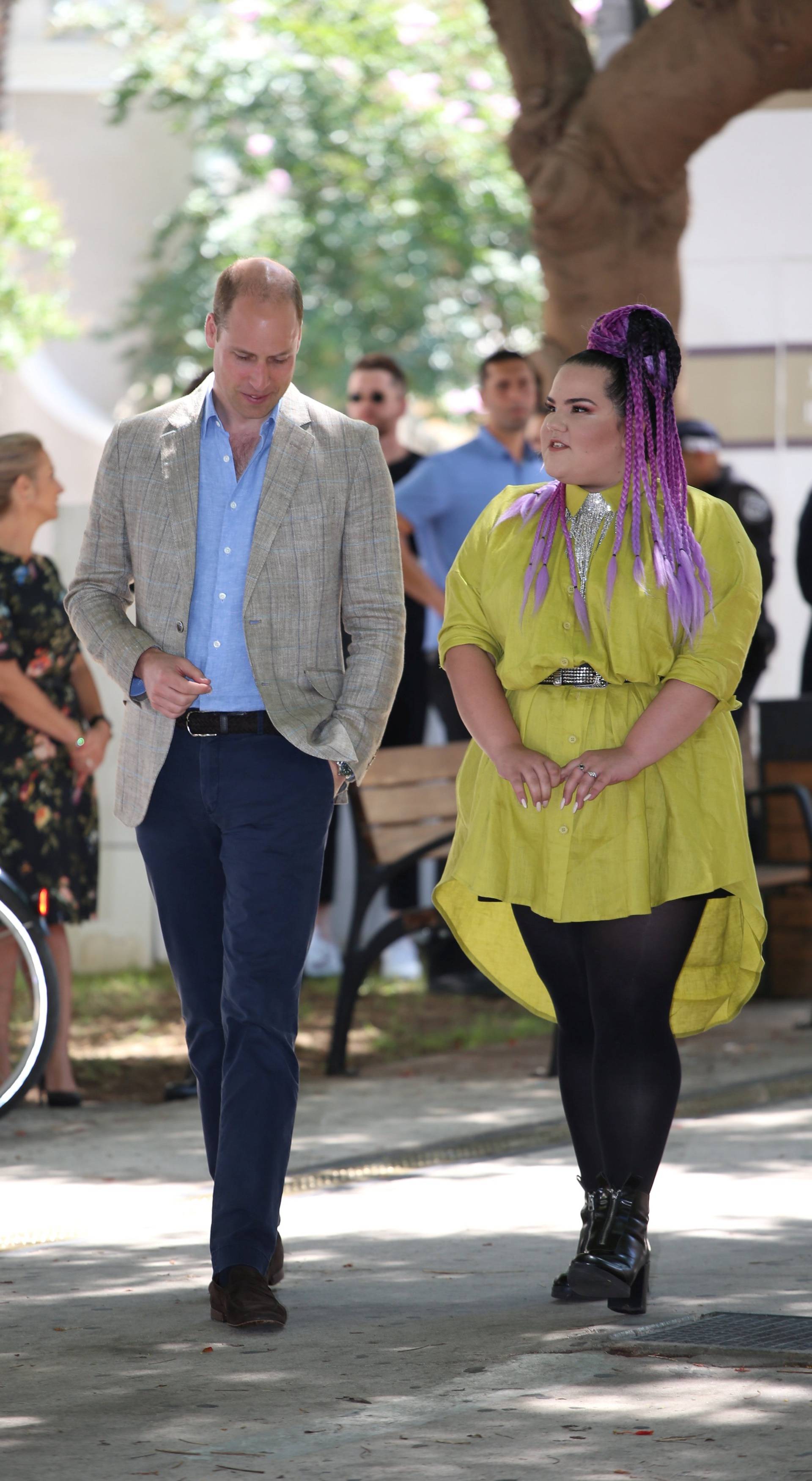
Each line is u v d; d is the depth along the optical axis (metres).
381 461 9.69
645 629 8.76
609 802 8.73
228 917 9.30
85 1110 15.37
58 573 15.28
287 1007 9.23
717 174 25.16
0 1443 7.20
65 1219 11.40
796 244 25.05
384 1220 11.23
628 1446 6.96
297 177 45.84
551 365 20.03
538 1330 8.62
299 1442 7.11
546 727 8.88
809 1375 7.80
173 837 9.48
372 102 45.22
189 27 46.22
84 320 48.12
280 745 9.33
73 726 15.05
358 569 9.62
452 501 20.25
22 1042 17.69
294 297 9.25
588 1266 8.48
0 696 14.91
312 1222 11.21
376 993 21.36
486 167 45.25
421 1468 6.79
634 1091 8.74
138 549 9.54
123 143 52.84
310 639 9.46
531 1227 10.96
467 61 45.25
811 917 20.39
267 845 9.20
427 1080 16.25
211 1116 9.60
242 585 9.40
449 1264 10.06
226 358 9.20
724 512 9.17
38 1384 7.99
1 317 45.06
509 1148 13.51
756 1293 9.16
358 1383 7.88
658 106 18.69
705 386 25.42
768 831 20.17
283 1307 8.82
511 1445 7.02
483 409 20.55
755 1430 7.10
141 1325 8.93
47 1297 9.54
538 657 8.86
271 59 45.09
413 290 45.25
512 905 9.17
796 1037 17.81
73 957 22.84
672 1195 11.57
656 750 8.65
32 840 15.04
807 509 23.03
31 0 52.22
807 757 20.11
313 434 9.52
